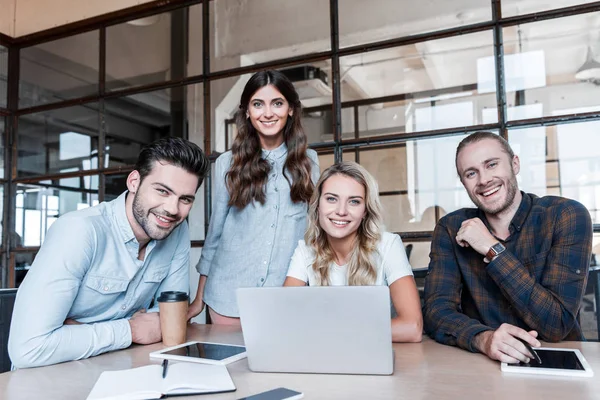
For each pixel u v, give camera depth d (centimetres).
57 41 370
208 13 317
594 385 75
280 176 172
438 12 258
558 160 231
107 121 350
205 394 75
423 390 74
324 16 286
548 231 127
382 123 271
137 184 112
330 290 81
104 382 79
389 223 268
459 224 140
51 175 365
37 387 81
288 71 295
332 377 83
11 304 139
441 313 118
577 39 229
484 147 134
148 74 335
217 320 170
